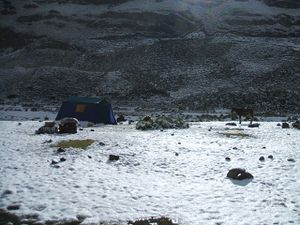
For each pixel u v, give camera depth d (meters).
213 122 38.62
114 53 92.75
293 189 13.83
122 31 106.62
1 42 108.00
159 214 11.46
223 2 119.38
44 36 106.94
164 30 104.69
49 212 11.47
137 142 22.38
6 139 23.23
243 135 26.39
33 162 17.09
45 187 13.60
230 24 104.88
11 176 14.80
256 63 81.62
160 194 13.23
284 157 18.75
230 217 11.26
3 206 11.82
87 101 37.50
